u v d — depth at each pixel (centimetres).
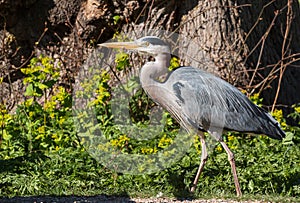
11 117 1452
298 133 1495
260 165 1252
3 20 1714
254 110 1201
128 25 1664
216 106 1173
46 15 1711
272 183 1219
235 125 1181
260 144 1387
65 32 1722
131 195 1159
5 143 1384
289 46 1778
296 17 1823
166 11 1655
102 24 1677
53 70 1490
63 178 1227
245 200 1127
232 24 1633
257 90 1656
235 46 1627
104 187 1222
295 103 1755
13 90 1727
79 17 1692
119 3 1659
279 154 1336
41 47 1730
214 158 1295
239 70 1625
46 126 1416
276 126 1222
